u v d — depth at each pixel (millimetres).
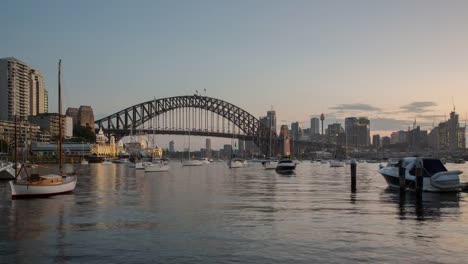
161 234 28734
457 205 42438
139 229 30438
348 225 31656
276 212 38094
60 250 24750
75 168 187500
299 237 27672
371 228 30484
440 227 30859
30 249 25031
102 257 23312
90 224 32469
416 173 47500
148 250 24625
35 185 51000
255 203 44719
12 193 49625
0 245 25922
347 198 49281
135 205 43344
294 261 22438
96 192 58500
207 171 144125
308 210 39281
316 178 93688
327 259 22750
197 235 28375
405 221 33312
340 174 115812
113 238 27625
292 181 82438
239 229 30281
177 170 155750
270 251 24312
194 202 45750
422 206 41812
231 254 23734
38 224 32594
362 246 25312
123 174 121750
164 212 38281
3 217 35906
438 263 22000
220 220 33938
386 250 24406
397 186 60531
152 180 88312
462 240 26734
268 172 133125
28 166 147000
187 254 23766
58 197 51531
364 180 84500
